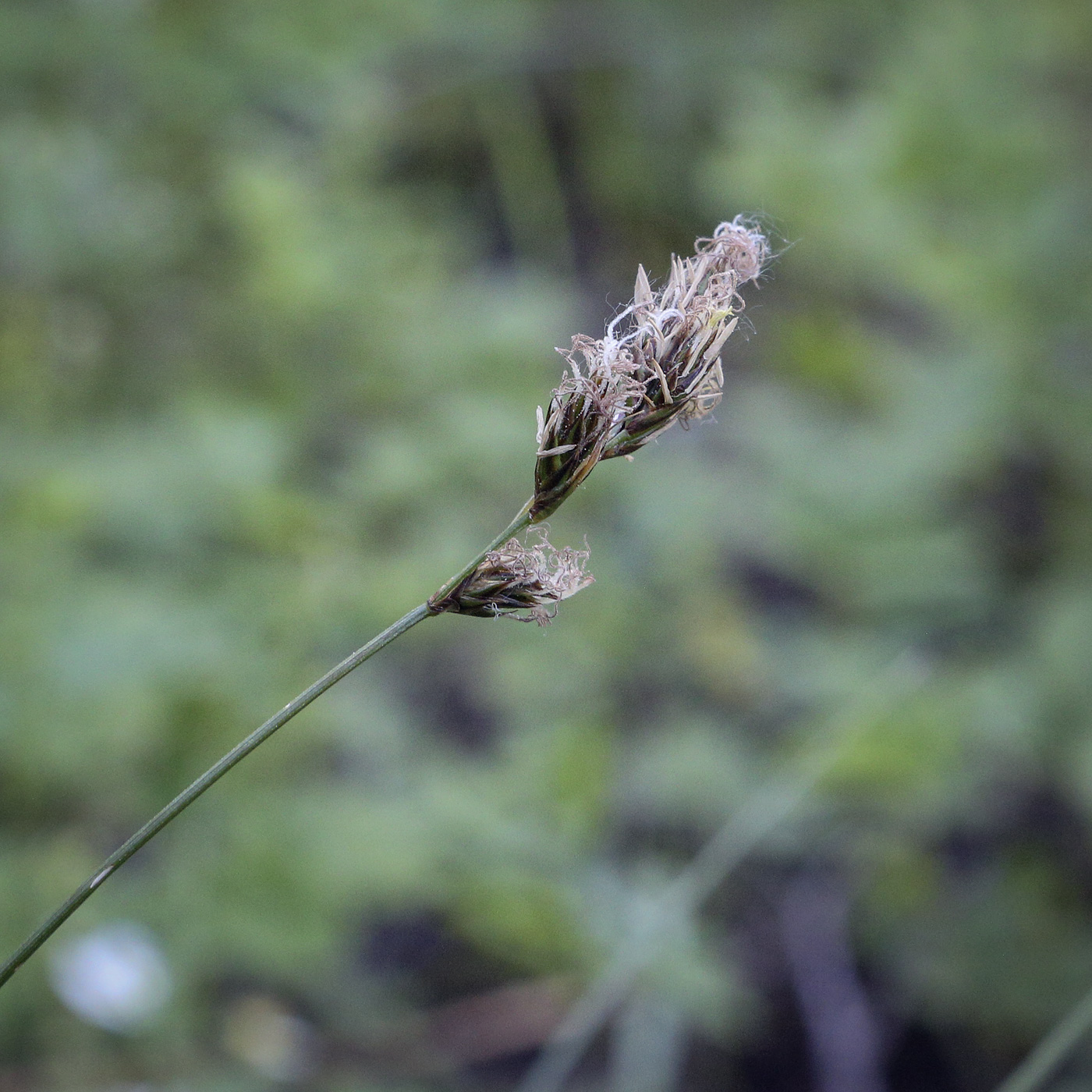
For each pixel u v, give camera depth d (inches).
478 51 235.8
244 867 119.0
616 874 124.6
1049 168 160.1
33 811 125.2
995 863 151.4
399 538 143.3
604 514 160.7
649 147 249.1
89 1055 116.8
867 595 149.8
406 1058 133.0
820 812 137.2
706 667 152.2
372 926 153.6
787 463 156.3
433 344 155.5
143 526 127.9
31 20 164.2
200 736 125.4
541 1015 138.1
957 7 173.3
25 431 139.3
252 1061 123.4
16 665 114.1
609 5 249.1
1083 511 163.6
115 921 117.7
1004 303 154.9
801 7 249.6
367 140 182.1
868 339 181.0
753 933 149.6
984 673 140.6
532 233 239.0
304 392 153.4
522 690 148.0
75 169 151.6
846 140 162.2
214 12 175.9
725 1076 142.5
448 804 122.6
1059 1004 136.2
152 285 159.3
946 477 159.2
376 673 152.9
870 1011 145.2
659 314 46.4
